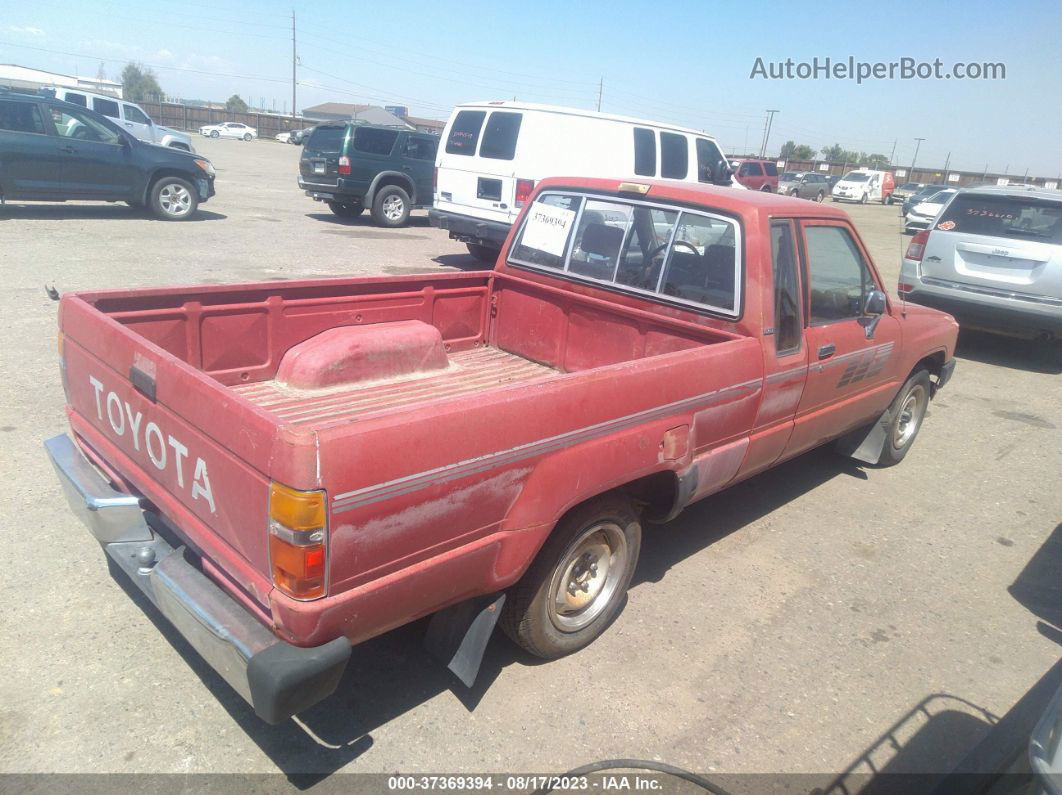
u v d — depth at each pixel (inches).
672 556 162.2
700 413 128.6
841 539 176.6
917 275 347.3
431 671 120.8
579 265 172.9
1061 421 277.4
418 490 88.0
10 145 446.9
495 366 178.7
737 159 1227.2
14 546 140.2
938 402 291.3
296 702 84.2
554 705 115.5
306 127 2397.9
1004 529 188.5
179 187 520.7
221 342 142.9
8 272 333.1
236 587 91.7
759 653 132.3
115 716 105.0
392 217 600.7
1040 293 315.0
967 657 136.3
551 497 104.4
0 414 192.7
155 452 102.5
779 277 146.6
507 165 403.5
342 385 153.4
